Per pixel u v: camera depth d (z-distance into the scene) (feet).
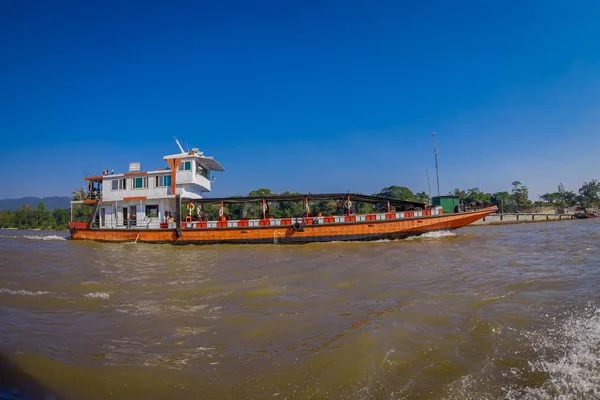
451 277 43.73
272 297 35.83
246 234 99.04
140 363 21.76
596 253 60.23
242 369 20.59
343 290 38.40
